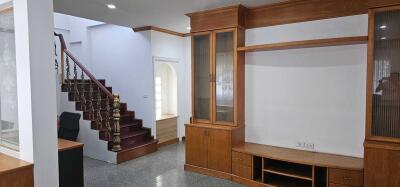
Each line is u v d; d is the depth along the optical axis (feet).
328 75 11.66
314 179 10.55
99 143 16.05
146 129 18.75
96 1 11.92
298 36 12.14
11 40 8.12
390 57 9.39
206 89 14.11
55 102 7.95
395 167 8.93
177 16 14.78
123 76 19.81
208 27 13.53
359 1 10.73
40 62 7.54
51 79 7.82
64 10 13.46
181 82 20.83
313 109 12.08
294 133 12.59
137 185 12.25
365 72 10.87
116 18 15.31
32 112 7.38
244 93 13.89
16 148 8.16
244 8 12.91
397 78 9.33
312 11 11.73
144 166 14.92
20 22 7.45
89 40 21.66
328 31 11.45
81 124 16.84
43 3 7.57
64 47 17.98
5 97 8.55
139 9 13.26
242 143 13.60
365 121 10.18
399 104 9.33
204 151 13.60
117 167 14.73
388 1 9.15
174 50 19.97
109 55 20.49
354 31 10.92
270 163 12.41
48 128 7.77
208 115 14.14
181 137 21.22
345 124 11.37
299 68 12.32
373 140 9.68
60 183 9.12
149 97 18.51
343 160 10.69
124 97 19.86
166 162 15.62
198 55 14.29
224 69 13.46
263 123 13.44
